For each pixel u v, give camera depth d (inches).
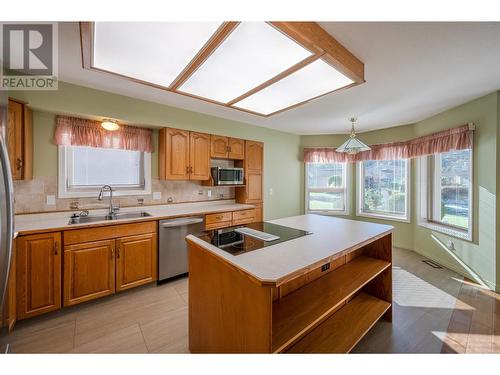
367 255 85.7
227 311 48.3
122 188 114.0
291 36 48.1
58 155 96.0
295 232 70.8
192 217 112.1
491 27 55.2
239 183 143.7
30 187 90.1
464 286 100.9
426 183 140.5
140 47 51.9
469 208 108.0
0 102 49.4
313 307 55.1
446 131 117.6
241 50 52.9
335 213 183.6
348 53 63.8
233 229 74.3
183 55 55.1
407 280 106.7
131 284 93.2
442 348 63.9
